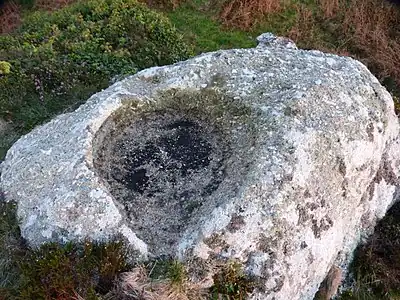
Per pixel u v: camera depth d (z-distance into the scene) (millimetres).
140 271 4906
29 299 4785
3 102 7406
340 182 5633
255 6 10438
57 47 8625
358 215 6113
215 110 6156
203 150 5922
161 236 5215
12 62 7973
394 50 9773
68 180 5379
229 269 4969
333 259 5824
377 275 5984
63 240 5168
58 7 10773
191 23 10359
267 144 5496
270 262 5047
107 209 5172
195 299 4871
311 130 5562
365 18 10344
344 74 6367
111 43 8875
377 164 6117
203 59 6484
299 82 6121
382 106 6262
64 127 6031
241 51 6672
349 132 5762
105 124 5949
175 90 6258
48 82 7855
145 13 9633
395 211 6512
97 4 9867
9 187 5730
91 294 4727
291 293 5262
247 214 5023
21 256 5230
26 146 6113
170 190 5551
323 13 10648
